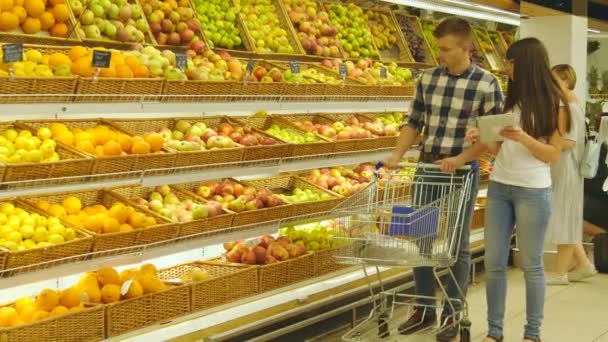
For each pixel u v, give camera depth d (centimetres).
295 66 547
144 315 400
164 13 514
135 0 500
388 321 489
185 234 431
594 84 714
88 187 390
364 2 703
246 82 487
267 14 608
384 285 553
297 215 505
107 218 398
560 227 641
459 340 492
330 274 521
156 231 411
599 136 714
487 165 750
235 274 451
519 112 459
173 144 445
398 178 586
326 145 530
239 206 470
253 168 479
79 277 459
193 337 407
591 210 734
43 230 372
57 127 409
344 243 466
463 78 475
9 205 387
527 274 462
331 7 671
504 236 462
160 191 474
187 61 471
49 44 442
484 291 623
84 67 402
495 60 829
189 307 424
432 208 430
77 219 394
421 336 493
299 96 530
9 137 392
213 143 468
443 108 478
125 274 417
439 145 479
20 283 350
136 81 421
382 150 589
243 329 430
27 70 382
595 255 704
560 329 530
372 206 439
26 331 349
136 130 477
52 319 358
